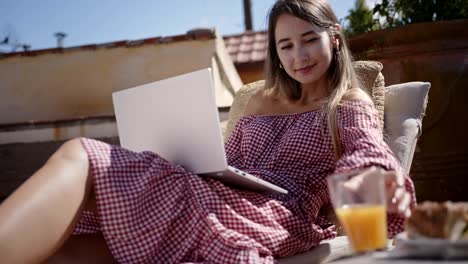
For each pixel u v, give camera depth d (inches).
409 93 96.3
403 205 57.2
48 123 184.7
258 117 94.2
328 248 80.4
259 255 68.9
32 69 241.0
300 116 89.2
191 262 66.6
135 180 66.8
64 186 61.6
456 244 42.3
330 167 84.5
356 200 47.1
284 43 89.7
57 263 68.7
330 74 92.2
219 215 68.9
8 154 185.0
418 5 129.8
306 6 88.4
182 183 69.0
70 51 240.1
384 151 67.2
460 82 112.3
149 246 65.4
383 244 47.3
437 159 112.7
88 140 66.9
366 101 82.1
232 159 93.4
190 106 69.9
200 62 233.9
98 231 74.8
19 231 57.4
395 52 115.1
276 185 80.8
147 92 76.4
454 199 111.9
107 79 239.0
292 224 75.1
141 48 237.6
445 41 112.2
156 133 76.6
